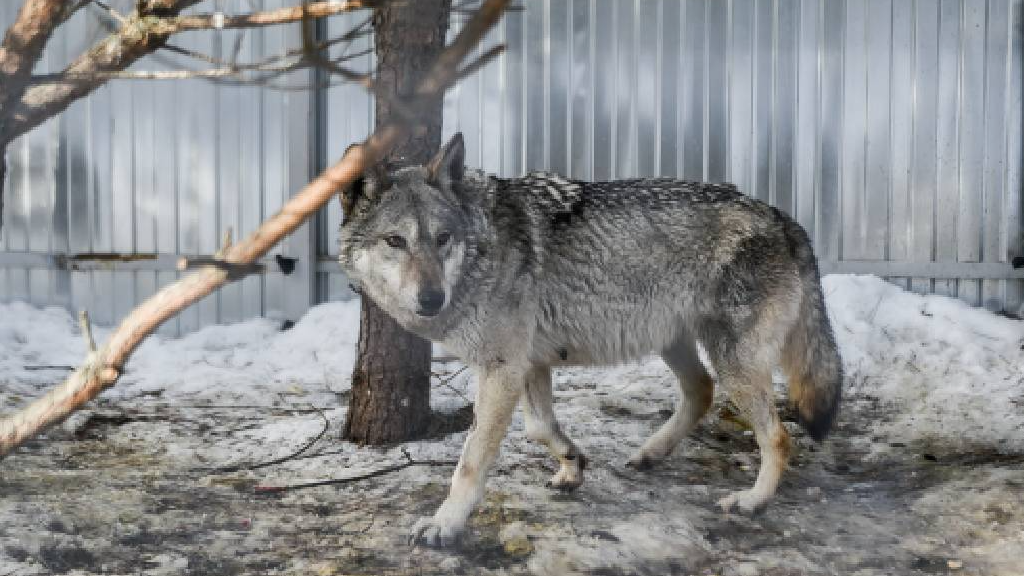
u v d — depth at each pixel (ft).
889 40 27.50
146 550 12.96
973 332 24.91
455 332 13.75
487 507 14.61
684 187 15.74
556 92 29.01
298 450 17.83
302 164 29.76
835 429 20.38
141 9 7.55
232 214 30.30
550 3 28.86
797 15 27.86
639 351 15.67
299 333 28.22
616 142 28.86
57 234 30.78
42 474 16.08
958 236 27.43
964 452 18.43
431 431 18.65
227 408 21.77
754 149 28.27
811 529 14.55
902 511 15.37
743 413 15.40
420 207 13.05
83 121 30.45
